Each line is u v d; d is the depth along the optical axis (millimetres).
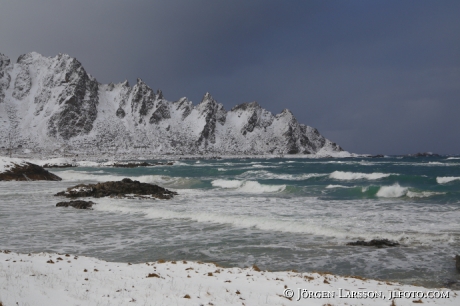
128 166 91125
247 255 12883
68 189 32125
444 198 26391
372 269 11219
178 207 24516
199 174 62094
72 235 16266
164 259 12469
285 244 14352
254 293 7961
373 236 15148
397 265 11555
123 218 20594
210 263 11398
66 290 7254
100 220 19969
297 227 16984
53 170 73625
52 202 27438
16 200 28562
